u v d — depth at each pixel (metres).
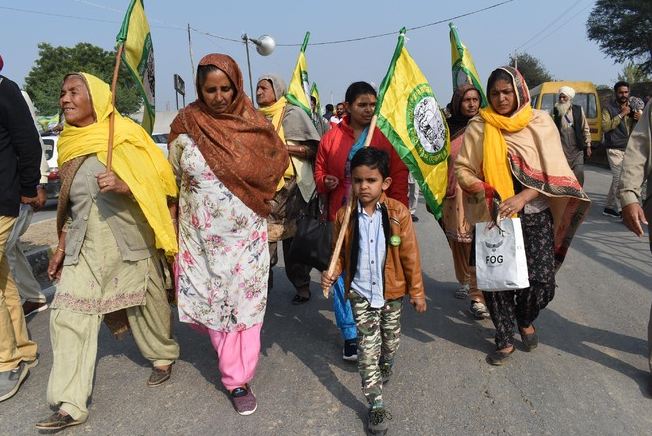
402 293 3.00
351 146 3.63
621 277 5.26
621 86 8.09
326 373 3.50
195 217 3.04
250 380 3.36
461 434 2.78
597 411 2.95
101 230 3.00
